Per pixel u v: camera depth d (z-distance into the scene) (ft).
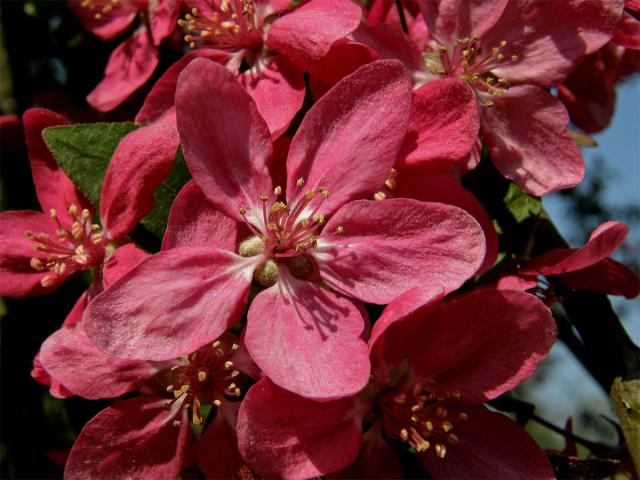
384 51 0.29
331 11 0.27
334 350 0.25
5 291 0.30
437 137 0.27
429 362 0.26
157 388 0.28
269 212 0.26
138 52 0.35
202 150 0.26
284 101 0.28
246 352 0.27
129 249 0.27
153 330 0.24
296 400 0.24
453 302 0.26
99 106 0.35
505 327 0.26
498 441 0.27
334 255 0.26
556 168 0.30
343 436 0.25
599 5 0.29
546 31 0.30
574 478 0.30
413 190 0.27
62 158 0.28
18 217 0.31
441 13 0.30
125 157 0.28
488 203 0.30
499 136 0.30
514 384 0.26
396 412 0.27
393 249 0.26
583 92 0.37
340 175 0.26
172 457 0.27
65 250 0.30
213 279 0.26
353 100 0.26
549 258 0.29
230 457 0.27
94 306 0.24
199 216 0.26
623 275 0.30
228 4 0.30
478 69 0.30
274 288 0.26
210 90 0.25
